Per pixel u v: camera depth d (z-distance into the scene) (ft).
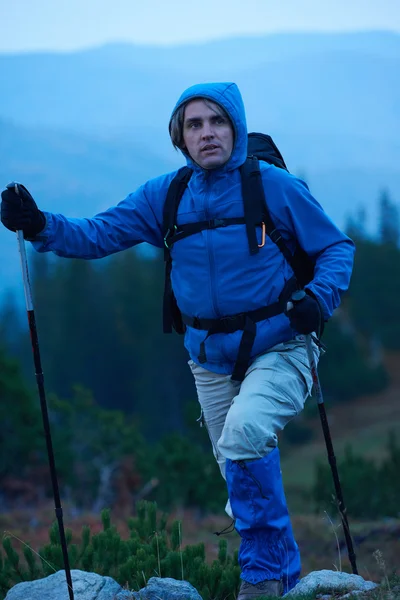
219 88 20.34
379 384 414.82
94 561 25.61
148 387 443.32
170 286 21.81
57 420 120.57
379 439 312.50
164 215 21.31
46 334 506.07
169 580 21.03
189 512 96.32
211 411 21.80
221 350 20.67
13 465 109.91
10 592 21.13
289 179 20.68
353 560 20.95
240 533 19.86
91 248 21.53
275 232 20.47
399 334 477.36
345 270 20.33
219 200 20.59
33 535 69.21
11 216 20.16
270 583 19.49
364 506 78.89
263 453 19.31
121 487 109.60
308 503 102.17
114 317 485.56
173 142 21.07
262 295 20.38
